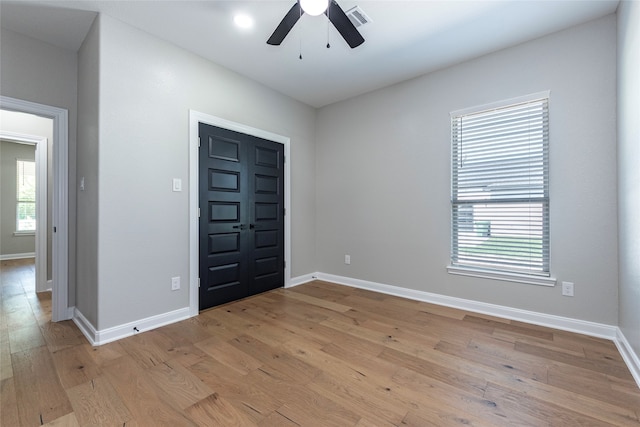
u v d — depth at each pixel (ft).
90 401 5.09
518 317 8.85
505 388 5.48
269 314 9.44
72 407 4.94
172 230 8.85
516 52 8.87
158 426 4.53
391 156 11.71
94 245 7.59
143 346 7.20
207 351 6.95
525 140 8.80
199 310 9.57
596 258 7.72
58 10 7.25
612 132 7.48
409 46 8.96
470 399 5.17
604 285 7.61
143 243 8.19
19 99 8.10
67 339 7.59
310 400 5.16
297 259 13.34
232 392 5.38
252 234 11.41
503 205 9.23
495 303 9.29
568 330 8.04
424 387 5.53
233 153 10.63
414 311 9.70
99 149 7.38
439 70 10.43
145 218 8.23
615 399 5.14
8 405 4.98
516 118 8.96
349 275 13.10
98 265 7.36
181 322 8.76
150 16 7.60
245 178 11.09
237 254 10.84
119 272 7.71
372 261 12.32
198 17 7.66
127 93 7.89
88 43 8.13
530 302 8.68
